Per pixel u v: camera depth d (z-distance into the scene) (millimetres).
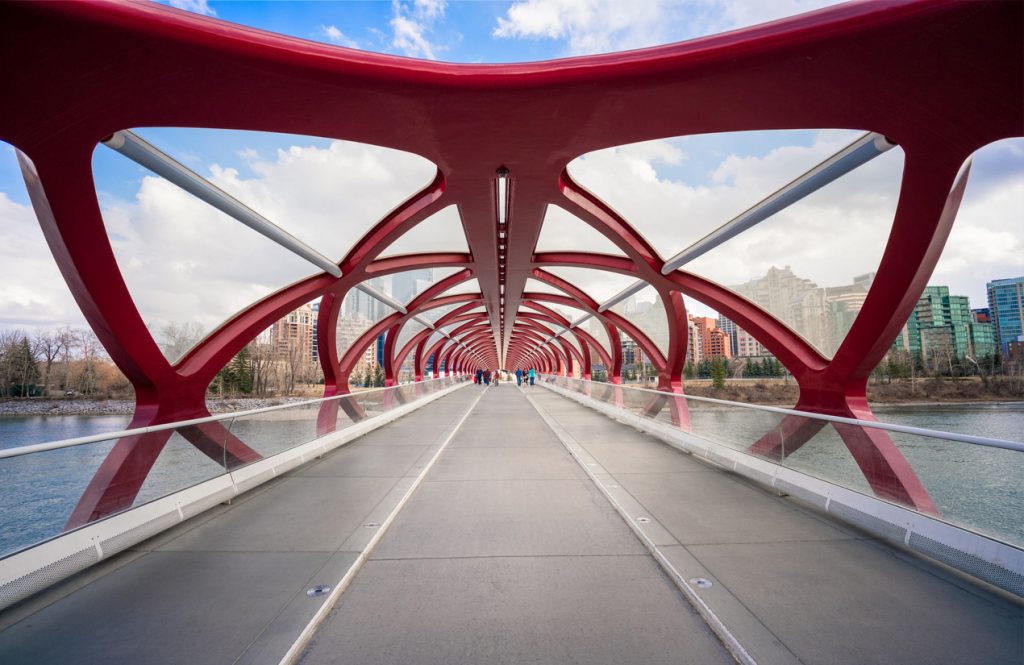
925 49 4367
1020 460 3449
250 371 28641
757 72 4918
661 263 13289
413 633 3059
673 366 17078
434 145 7023
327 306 15289
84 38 4074
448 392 32688
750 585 3578
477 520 5316
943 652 2764
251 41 4543
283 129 6121
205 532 4859
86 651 2840
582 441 10664
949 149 5609
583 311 25641
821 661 2676
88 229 6453
